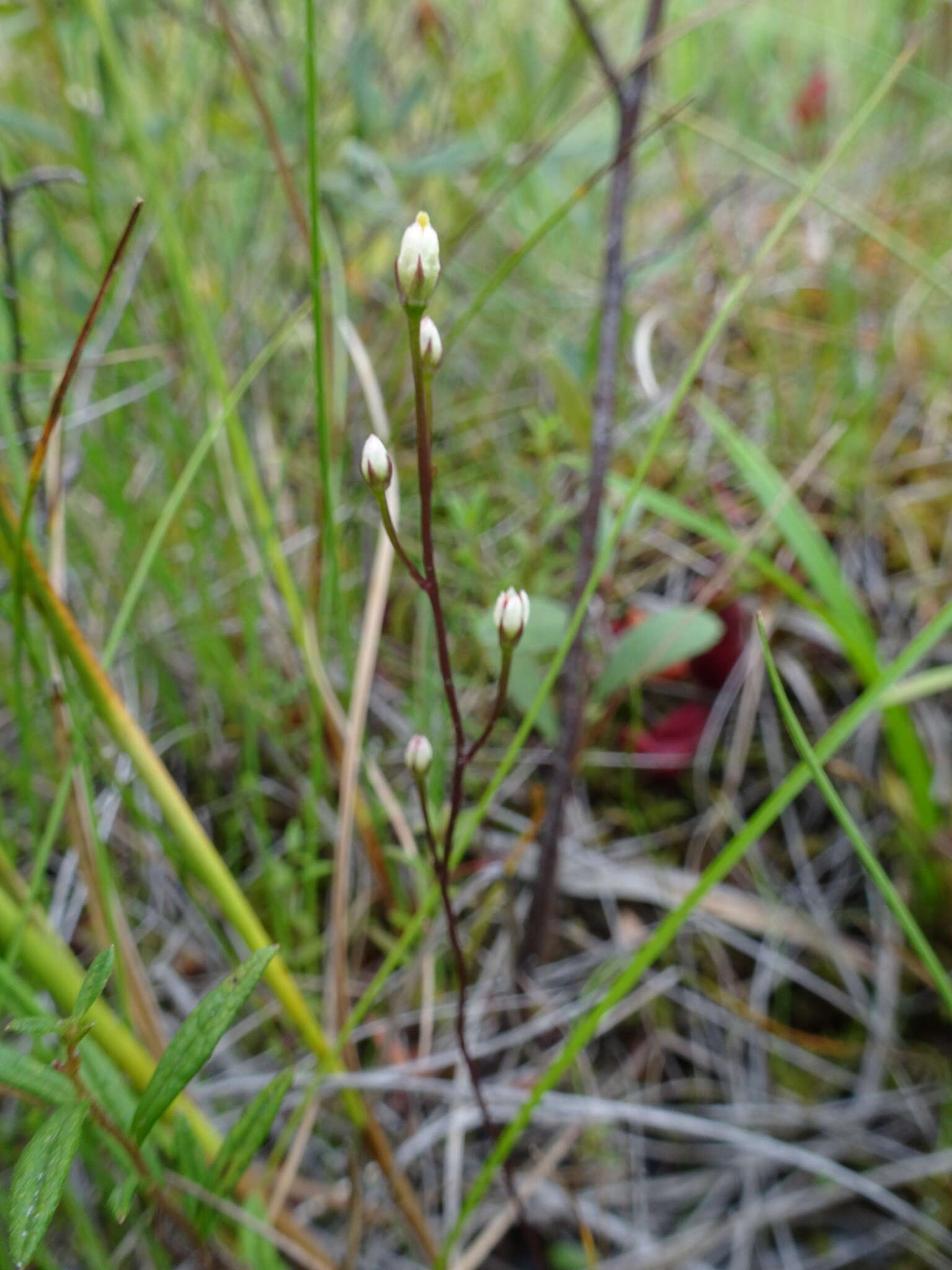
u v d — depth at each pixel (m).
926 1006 0.14
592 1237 0.12
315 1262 0.10
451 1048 0.13
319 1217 0.12
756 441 0.19
